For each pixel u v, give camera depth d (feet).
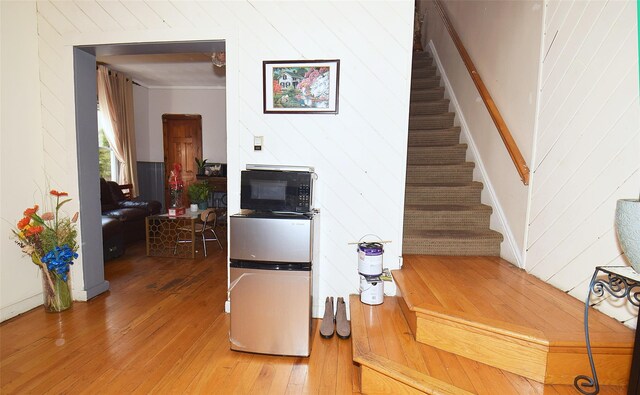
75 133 9.73
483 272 8.59
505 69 10.03
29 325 8.68
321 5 8.63
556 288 7.55
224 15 8.89
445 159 12.59
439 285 7.71
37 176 9.80
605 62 6.32
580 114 6.94
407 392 5.69
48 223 9.86
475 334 6.01
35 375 6.71
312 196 8.63
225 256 15.23
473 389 5.30
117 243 14.74
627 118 5.86
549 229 7.84
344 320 8.46
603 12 6.38
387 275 8.53
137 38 9.17
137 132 22.45
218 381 6.63
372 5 8.50
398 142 8.75
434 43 17.19
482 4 11.65
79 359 7.25
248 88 9.01
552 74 7.82
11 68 9.09
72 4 9.36
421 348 6.44
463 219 10.59
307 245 7.29
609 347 5.32
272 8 8.75
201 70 18.94
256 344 7.53
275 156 9.09
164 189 23.31
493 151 10.52
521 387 5.36
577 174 7.00
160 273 12.85
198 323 8.91
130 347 7.74
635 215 4.18
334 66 8.68
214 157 23.12
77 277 10.12
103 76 18.44
